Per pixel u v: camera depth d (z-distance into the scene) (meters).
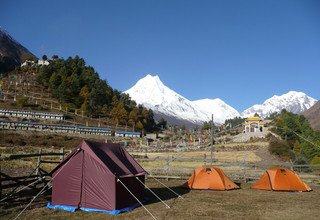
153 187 23.95
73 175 15.97
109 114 146.50
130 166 18.00
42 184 21.06
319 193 21.47
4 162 31.19
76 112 132.12
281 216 14.51
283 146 66.25
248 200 18.50
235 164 31.78
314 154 49.97
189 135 129.38
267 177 23.02
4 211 14.30
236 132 114.50
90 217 14.05
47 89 155.00
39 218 13.55
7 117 100.62
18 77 168.62
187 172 31.53
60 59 183.62
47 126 89.12
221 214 14.77
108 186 15.38
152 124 173.50
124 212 15.25
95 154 15.81
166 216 14.30
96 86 163.88
